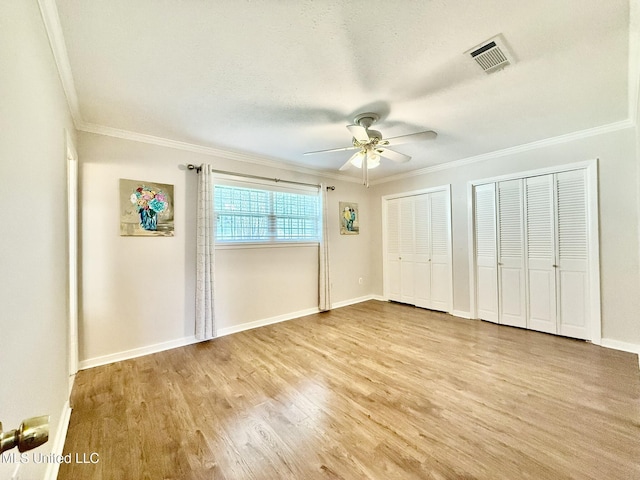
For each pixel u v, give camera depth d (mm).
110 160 2713
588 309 3023
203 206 3174
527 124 2746
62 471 1405
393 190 4980
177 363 2652
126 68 1773
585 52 1671
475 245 3938
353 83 1993
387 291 5156
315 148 3373
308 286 4375
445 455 1485
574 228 3098
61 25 1393
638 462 1409
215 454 1520
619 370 2373
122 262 2770
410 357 2717
